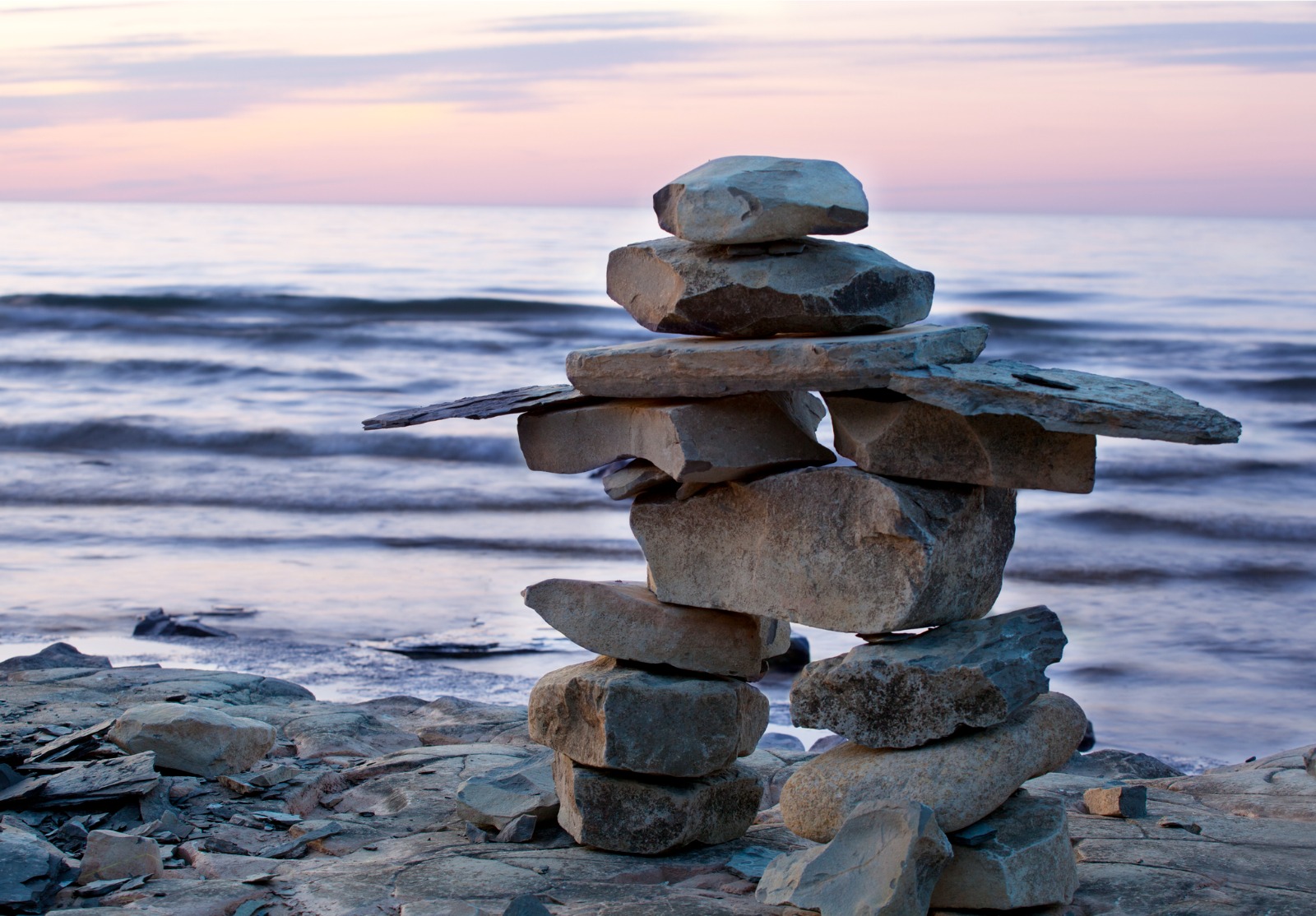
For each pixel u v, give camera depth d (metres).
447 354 33.25
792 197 4.15
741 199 4.17
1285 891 4.18
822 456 4.48
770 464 4.38
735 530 4.48
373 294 46.41
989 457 4.04
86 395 27.61
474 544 16.34
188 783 5.59
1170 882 4.27
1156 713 10.10
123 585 13.84
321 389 28.61
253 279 53.25
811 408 4.93
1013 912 3.99
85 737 5.81
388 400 27.45
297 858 4.82
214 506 18.67
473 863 4.57
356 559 15.39
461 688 10.05
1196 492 19.52
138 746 5.71
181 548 15.92
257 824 5.19
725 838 4.93
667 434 4.29
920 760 4.05
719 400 4.34
